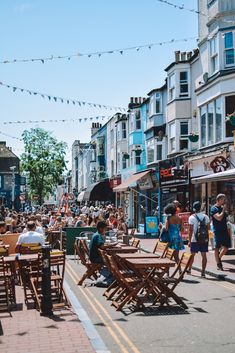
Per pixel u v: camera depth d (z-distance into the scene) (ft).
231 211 72.18
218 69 80.18
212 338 24.75
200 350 22.70
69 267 54.34
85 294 37.60
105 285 40.96
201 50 91.56
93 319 29.27
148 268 33.24
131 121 136.56
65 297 33.17
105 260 36.32
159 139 114.32
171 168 94.43
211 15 83.25
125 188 108.27
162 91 115.03
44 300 30.01
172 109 100.83
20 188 245.04
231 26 79.00
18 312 30.96
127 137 152.35
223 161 71.36
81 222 75.25
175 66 98.99
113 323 28.22
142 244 78.74
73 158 309.01
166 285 33.45
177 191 96.07
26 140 189.16
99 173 185.26
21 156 190.08
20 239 39.88
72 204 175.73
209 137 83.92
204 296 36.06
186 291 38.14
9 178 237.04
